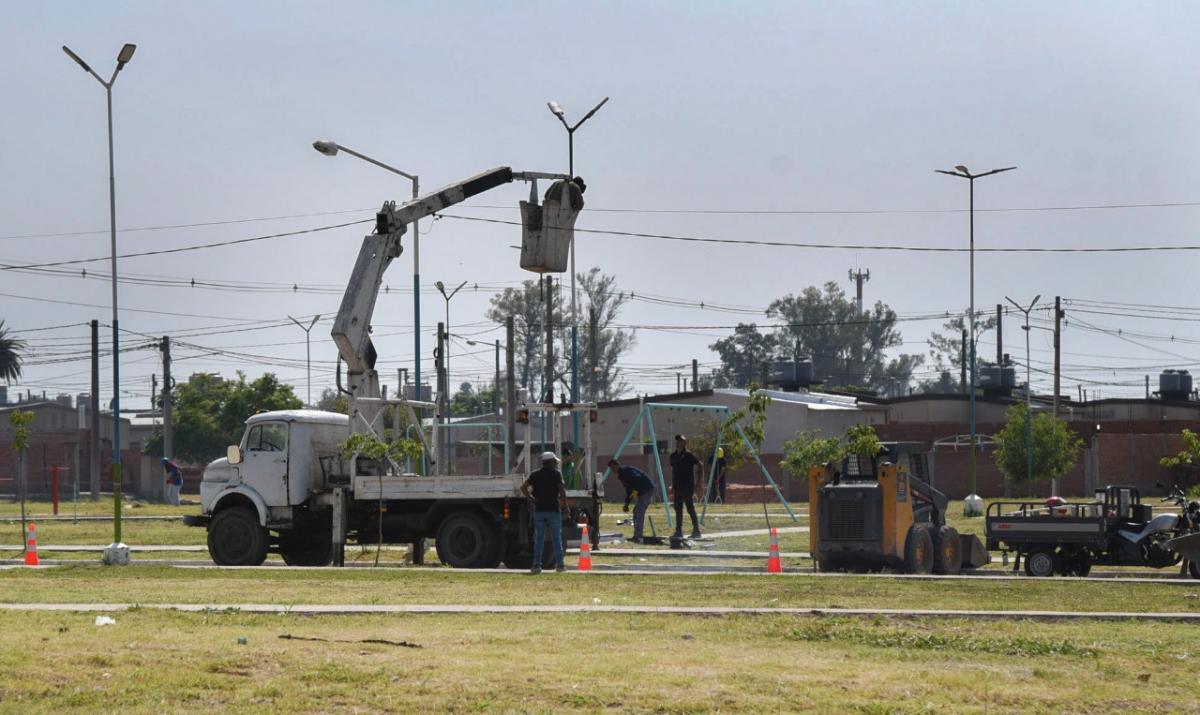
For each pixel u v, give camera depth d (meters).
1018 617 31.33
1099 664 24.56
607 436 140.62
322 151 68.00
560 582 41.34
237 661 23.27
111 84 53.41
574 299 92.88
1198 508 50.69
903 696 21.12
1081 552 49.31
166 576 43.84
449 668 22.75
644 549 59.16
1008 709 20.47
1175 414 160.62
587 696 20.53
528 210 60.59
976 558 50.12
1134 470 128.38
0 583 40.72
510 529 49.44
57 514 105.81
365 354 55.50
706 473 112.50
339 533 50.66
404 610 31.70
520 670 22.56
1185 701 21.36
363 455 53.50
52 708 19.84
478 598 35.56
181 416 185.38
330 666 22.88
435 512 50.38
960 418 151.38
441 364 59.94
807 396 142.38
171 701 20.31
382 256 56.28
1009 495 126.31
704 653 25.00
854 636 27.61
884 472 45.38
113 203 53.91
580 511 53.12
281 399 186.50
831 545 45.56
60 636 26.12
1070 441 127.38
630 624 29.44
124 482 172.38
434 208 58.12
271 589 38.53
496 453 112.31
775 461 130.50
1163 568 52.97
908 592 38.28
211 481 52.50
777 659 24.41
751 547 60.41
